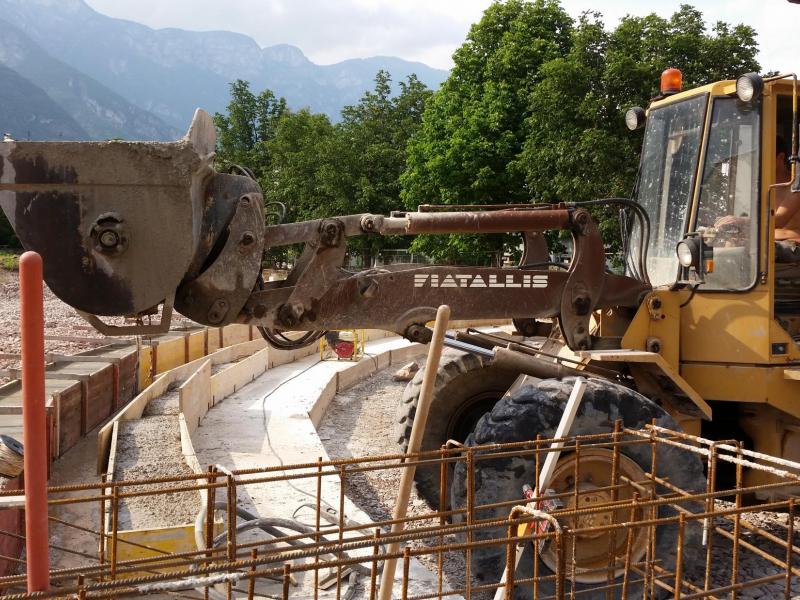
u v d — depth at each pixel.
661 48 19.83
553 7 24.91
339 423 10.30
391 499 6.85
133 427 7.83
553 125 20.06
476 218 4.76
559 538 2.85
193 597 4.18
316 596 3.22
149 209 3.73
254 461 7.49
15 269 36.19
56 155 3.65
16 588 3.79
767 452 5.40
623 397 4.48
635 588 4.45
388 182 38.62
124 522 5.18
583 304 5.05
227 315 4.21
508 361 5.19
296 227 4.48
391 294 4.68
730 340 5.18
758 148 5.14
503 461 4.37
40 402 1.84
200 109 3.97
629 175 18.39
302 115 44.06
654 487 4.11
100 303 3.74
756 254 5.14
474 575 4.39
